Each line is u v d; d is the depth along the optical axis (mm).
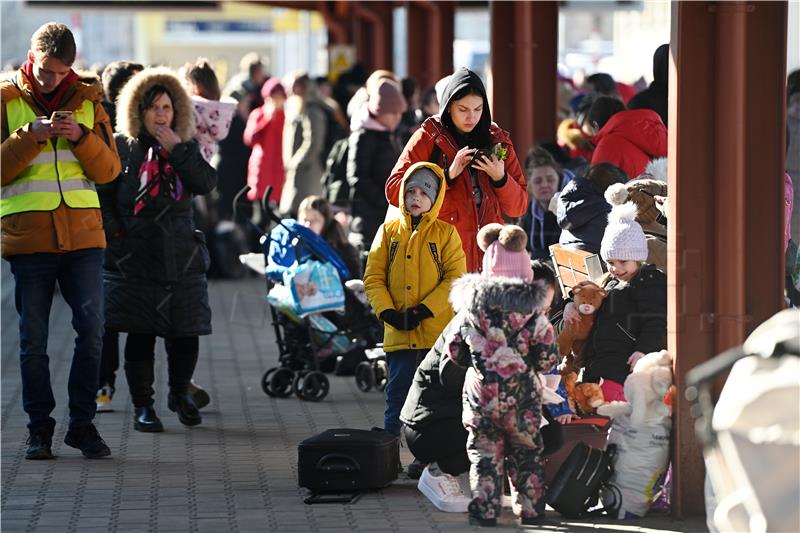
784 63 17828
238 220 47344
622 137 24250
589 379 19453
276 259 26938
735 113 17625
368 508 18656
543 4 30438
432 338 20188
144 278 23109
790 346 11586
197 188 23234
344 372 29203
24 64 21172
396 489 19734
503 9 30875
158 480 20250
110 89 25281
